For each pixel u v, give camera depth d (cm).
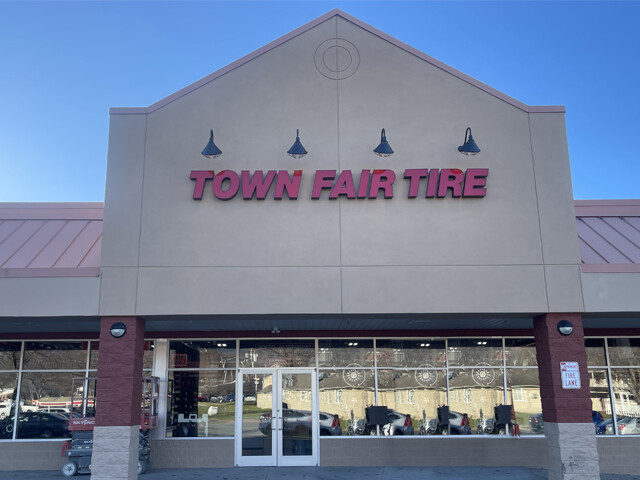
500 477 1380
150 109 1273
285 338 1600
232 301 1192
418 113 1284
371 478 1380
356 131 1274
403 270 1209
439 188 1234
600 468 1529
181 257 1208
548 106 1288
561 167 1260
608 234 1501
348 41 1320
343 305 1192
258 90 1292
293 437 1555
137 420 1188
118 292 1190
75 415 1438
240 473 1439
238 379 1584
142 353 1224
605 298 1203
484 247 1221
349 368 1591
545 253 1221
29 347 1597
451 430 1561
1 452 1533
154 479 1373
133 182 1240
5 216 1564
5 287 1185
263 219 1228
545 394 1212
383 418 1548
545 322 1212
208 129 1270
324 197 1241
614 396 1571
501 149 1267
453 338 1612
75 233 1470
